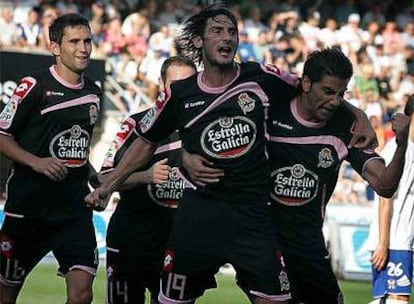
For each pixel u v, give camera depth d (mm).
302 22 52969
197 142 14523
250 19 50750
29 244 17625
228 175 14484
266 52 48344
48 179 17141
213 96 14430
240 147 14398
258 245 14477
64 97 17219
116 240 17516
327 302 15633
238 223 14531
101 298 25375
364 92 49094
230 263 14641
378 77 51125
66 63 17219
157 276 17594
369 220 34312
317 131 14953
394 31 54219
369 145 15000
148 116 15117
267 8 52781
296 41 49469
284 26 50375
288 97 15047
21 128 17219
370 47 52562
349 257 33312
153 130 15133
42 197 17266
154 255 17438
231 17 14469
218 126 14430
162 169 16344
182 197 15047
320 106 14609
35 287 26766
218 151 14414
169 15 49000
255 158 14508
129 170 15359
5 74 37719
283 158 15031
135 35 46250
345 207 34688
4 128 17000
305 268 15336
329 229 33812
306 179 15047
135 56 45469
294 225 15242
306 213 15211
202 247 14609
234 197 14547
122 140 17281
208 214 14602
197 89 14508
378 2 56031
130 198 17297
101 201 15289
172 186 17203
